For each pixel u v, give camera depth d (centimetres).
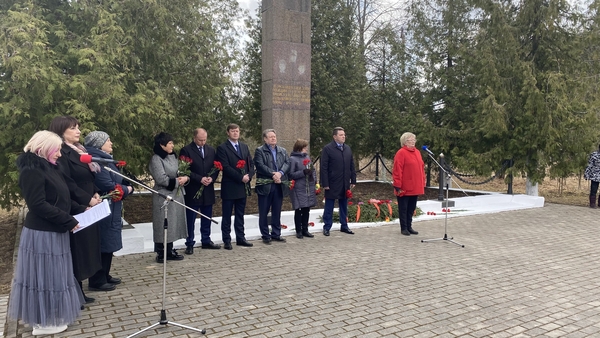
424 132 1457
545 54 1241
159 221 571
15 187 762
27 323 358
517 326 389
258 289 483
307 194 727
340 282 509
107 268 484
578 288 496
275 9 966
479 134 1337
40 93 663
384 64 1831
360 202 921
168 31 874
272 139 688
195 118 1088
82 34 772
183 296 461
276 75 977
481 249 676
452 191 1348
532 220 946
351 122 1583
